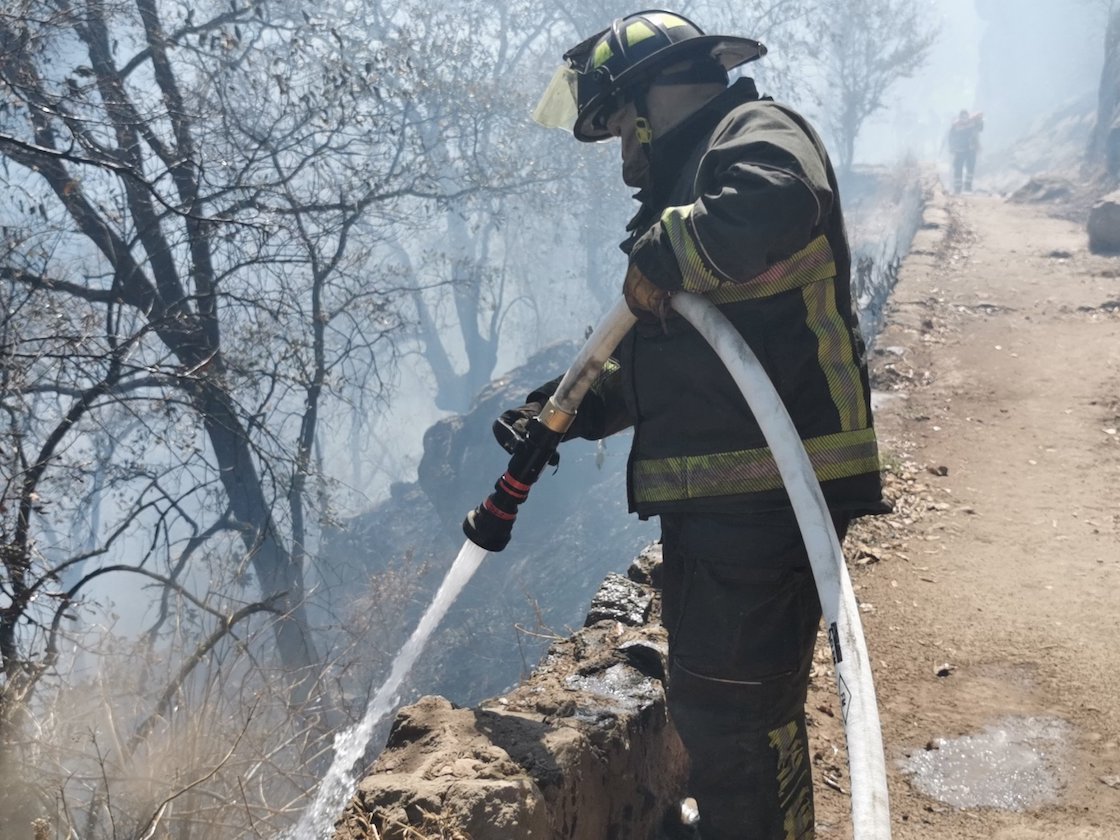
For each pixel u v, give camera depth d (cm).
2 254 1055
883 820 140
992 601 444
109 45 1334
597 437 245
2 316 1034
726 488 200
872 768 146
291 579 1316
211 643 736
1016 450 678
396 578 1353
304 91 1426
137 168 1213
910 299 1221
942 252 1631
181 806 525
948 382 856
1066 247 1612
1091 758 321
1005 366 899
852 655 157
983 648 401
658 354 206
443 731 219
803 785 218
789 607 205
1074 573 471
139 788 540
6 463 852
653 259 184
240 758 573
